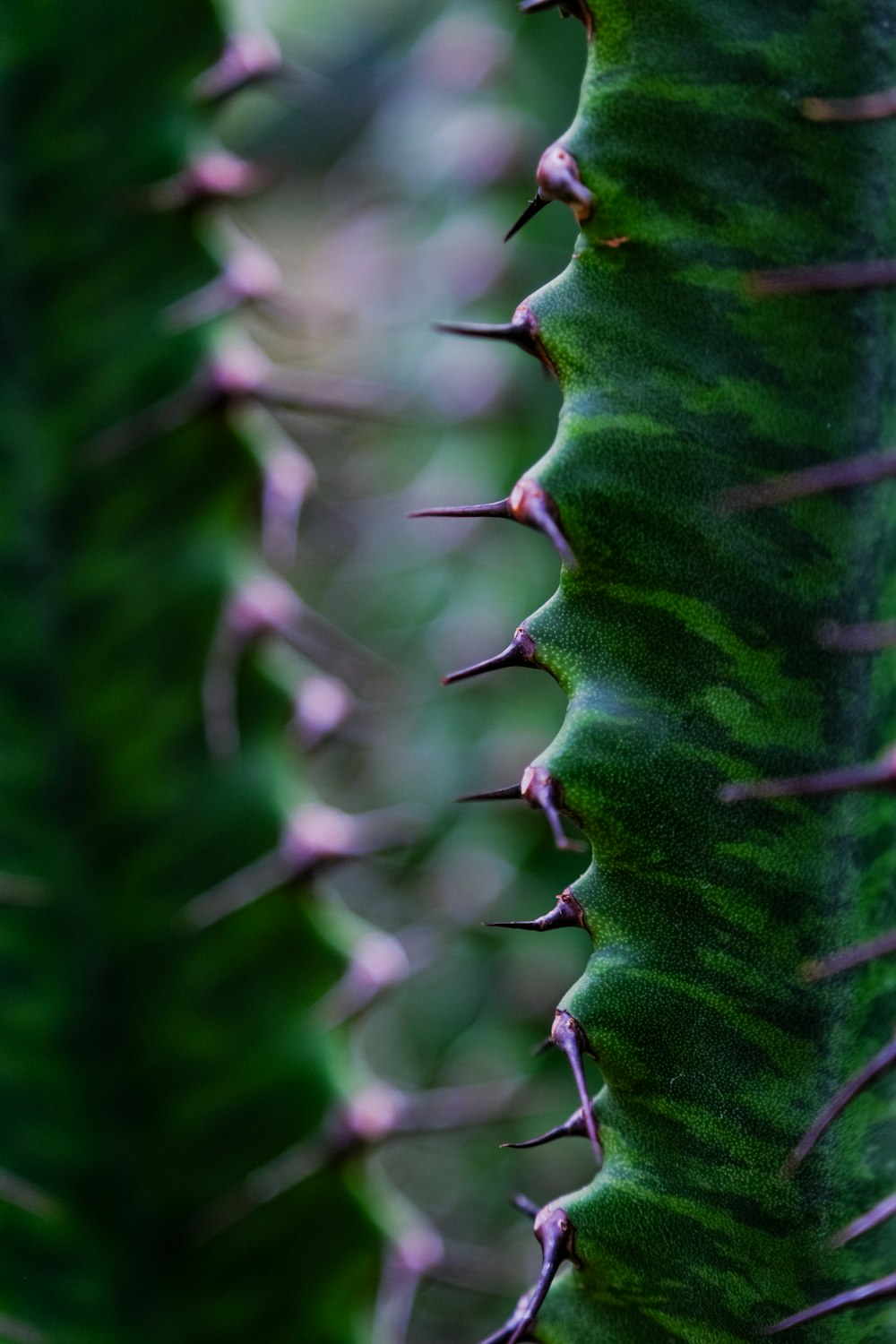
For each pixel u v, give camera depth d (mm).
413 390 732
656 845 287
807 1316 279
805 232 282
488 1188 589
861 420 282
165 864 375
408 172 791
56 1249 373
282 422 688
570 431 285
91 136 369
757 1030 286
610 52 284
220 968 375
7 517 372
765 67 282
